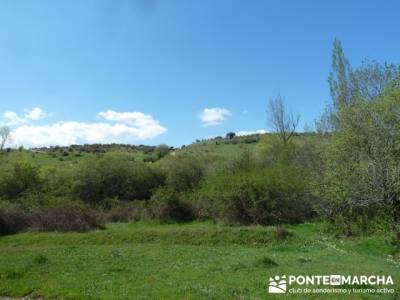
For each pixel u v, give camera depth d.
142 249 24.00
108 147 116.19
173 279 15.24
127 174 51.69
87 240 28.69
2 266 18.61
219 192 36.50
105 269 17.62
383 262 17.75
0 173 49.88
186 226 35.06
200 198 38.56
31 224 33.28
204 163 52.16
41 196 40.62
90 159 53.00
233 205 36.00
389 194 19.64
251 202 35.50
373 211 23.11
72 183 50.66
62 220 33.31
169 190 41.78
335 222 28.20
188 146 103.88
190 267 17.56
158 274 16.30
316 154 37.25
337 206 27.72
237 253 21.70
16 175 49.62
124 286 14.41
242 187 35.69
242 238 26.73
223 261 18.89
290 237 26.20
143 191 51.50
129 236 28.88
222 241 26.80
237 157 44.50
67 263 19.25
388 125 20.34
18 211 34.41
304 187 34.69
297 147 44.38
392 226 20.56
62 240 28.92
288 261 18.12
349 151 22.28
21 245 28.39
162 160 55.31
